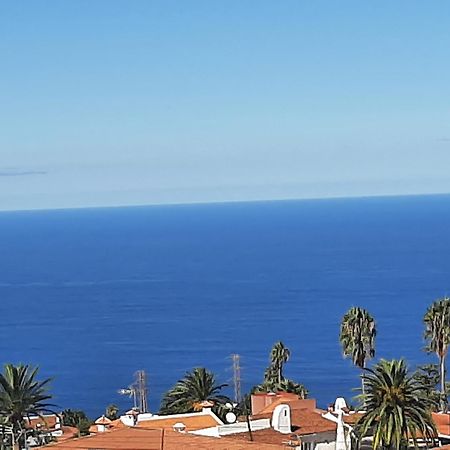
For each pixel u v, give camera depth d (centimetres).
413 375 9444
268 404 9988
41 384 9394
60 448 6262
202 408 9631
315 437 7875
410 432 7575
